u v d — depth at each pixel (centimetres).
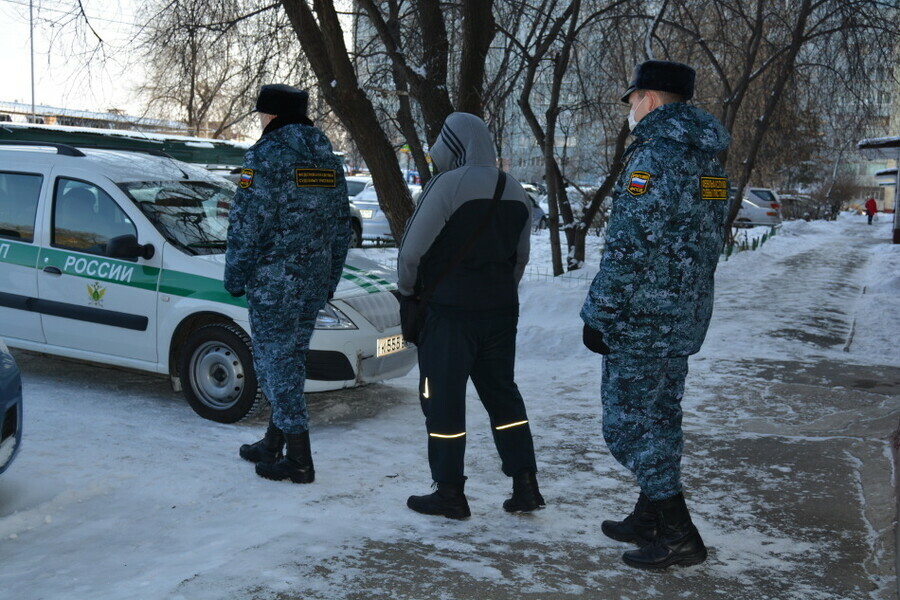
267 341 470
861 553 375
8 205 718
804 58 1769
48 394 683
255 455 514
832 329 1091
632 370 340
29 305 695
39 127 1700
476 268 394
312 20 1040
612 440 352
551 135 1503
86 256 673
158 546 383
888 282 1548
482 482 488
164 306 634
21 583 342
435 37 1123
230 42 1134
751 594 329
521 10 1355
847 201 7344
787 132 2245
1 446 431
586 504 446
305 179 454
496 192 392
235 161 2048
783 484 476
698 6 1622
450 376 400
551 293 1257
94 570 354
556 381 802
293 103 461
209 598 307
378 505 435
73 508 436
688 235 328
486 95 1337
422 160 1274
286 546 362
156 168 731
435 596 314
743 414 652
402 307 404
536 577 337
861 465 511
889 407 668
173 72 1181
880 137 2108
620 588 330
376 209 2308
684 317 335
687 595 326
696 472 497
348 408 676
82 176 689
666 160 322
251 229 447
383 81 1320
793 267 1973
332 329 612
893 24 1501
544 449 556
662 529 352
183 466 504
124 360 659
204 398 625
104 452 527
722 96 2012
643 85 338
